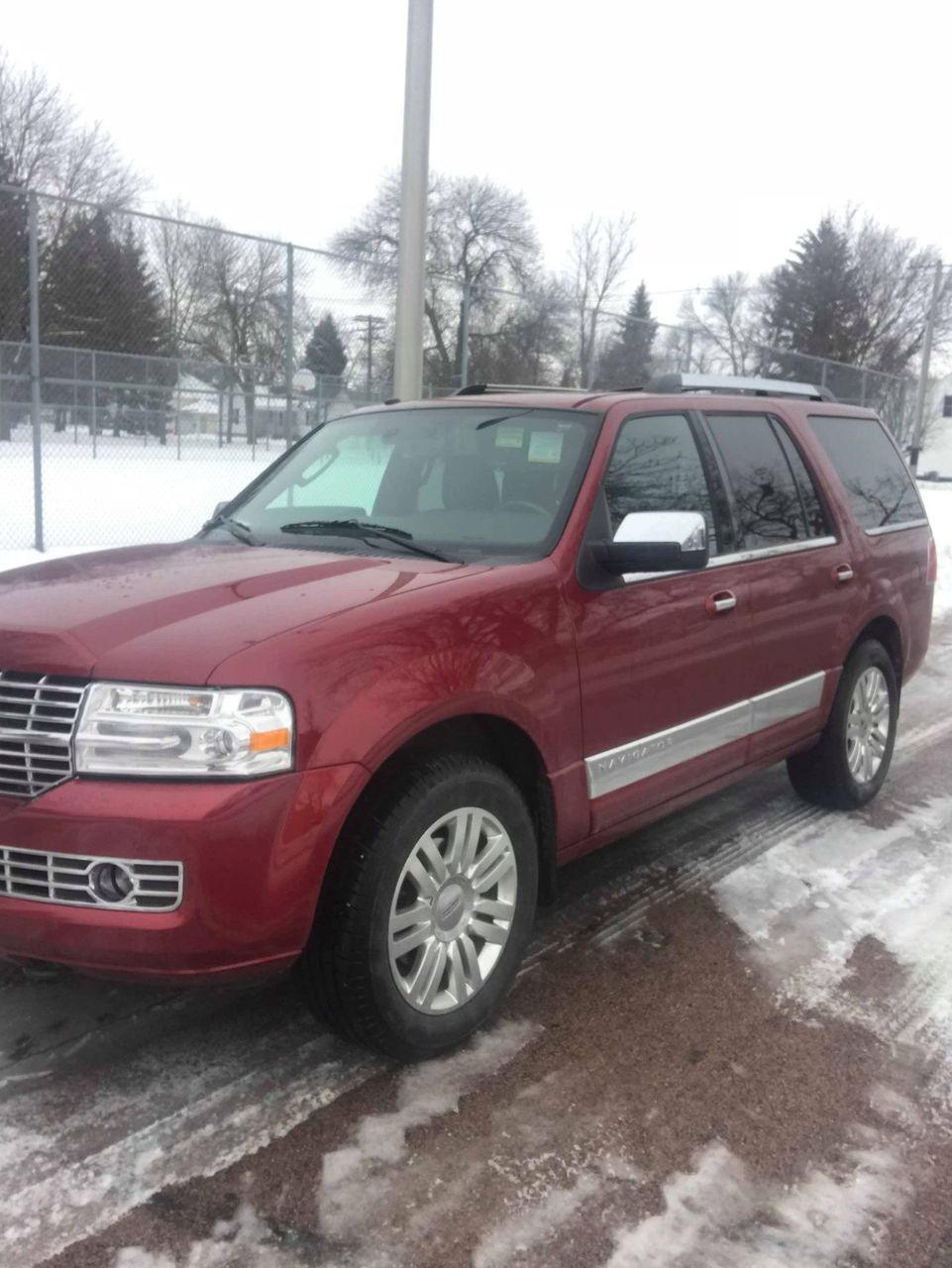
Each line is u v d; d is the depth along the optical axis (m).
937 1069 3.20
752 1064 3.20
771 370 19.42
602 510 3.77
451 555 3.62
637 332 15.41
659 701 3.88
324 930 2.88
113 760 2.65
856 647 5.22
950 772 6.07
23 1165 2.68
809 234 56.44
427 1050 3.10
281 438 12.73
